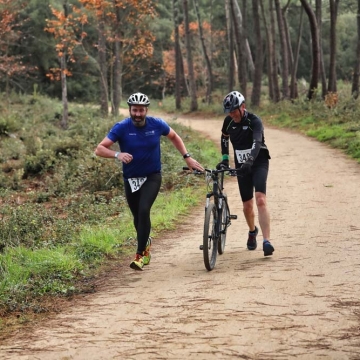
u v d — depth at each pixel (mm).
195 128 29766
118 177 14312
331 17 29953
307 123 25578
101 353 4660
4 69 37594
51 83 56500
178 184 13594
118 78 33500
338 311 5137
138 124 6855
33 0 50969
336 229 8562
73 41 29516
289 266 6742
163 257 7926
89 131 21359
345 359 4184
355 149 16688
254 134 7051
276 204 10820
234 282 6277
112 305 5965
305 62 68875
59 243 8961
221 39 63531
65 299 6453
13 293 6531
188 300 5820
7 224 9672
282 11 41938
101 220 10625
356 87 29188
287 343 4523
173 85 70688
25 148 20844
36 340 5125
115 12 32188
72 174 15469
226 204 7621
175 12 49031
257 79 36281
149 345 4727
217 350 4488
